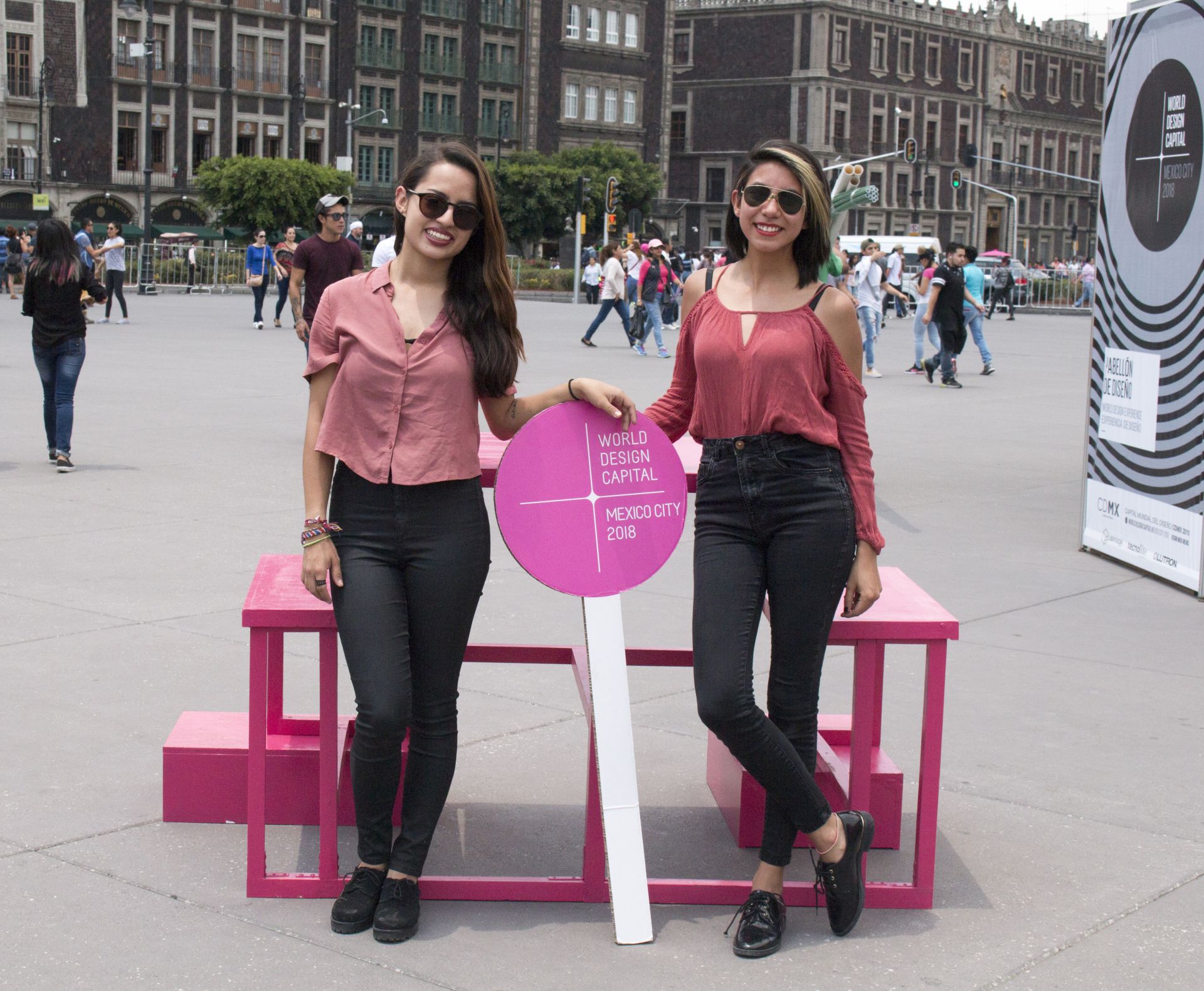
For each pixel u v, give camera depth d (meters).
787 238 3.37
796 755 3.38
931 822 3.66
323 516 3.45
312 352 3.49
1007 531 8.84
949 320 18.34
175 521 8.31
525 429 3.57
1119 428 7.92
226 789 4.08
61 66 62.69
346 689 5.29
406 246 3.47
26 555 7.34
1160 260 7.46
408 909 3.44
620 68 81.25
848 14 85.19
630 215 50.78
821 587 3.38
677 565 7.76
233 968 3.25
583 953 3.39
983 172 96.25
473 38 75.12
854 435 3.46
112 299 35.62
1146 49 7.52
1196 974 3.35
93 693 5.19
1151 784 4.62
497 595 6.90
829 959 3.39
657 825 4.20
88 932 3.40
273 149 69.06
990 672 5.82
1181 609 6.96
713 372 3.42
